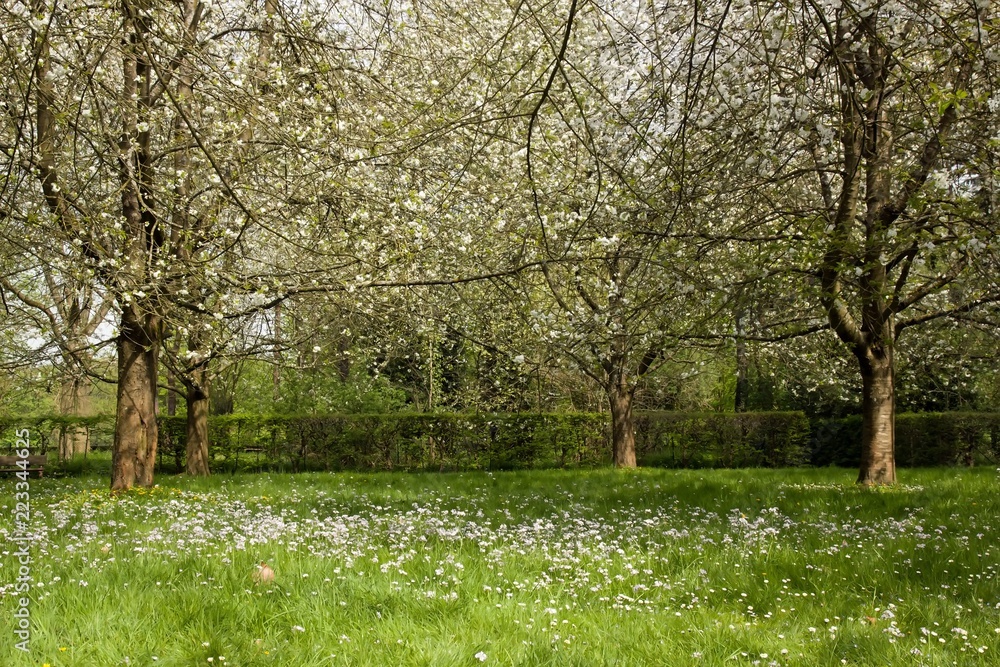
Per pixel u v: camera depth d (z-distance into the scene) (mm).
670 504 10539
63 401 25969
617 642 4516
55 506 10078
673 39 9188
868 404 13711
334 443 20578
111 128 10695
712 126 9148
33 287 14336
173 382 18609
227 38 11828
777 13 8133
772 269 9859
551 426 20844
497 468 20703
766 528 8055
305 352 15844
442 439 20781
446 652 4156
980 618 5023
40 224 8820
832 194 13867
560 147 11656
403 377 26688
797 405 25219
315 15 9797
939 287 9805
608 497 11305
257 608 4812
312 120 9883
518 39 11680
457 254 12414
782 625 4953
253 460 20719
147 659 4082
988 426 19672
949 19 6785
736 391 28938
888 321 13422
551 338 11961
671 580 6020
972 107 8539
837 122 9133
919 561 6500
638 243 9688
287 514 9258
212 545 6445
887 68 8602
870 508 9906
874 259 9734
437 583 5477
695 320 11430
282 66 10188
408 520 8352
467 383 22078
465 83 10391
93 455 22094
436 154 11383
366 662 4070
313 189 9781
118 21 8703
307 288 10758
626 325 11586
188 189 11742
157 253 10477
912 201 8469
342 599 5074
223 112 10523
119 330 12781
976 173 8562
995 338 15414
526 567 6191
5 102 8562
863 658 4320
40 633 4285
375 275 10383
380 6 9758
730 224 11430
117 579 5320
